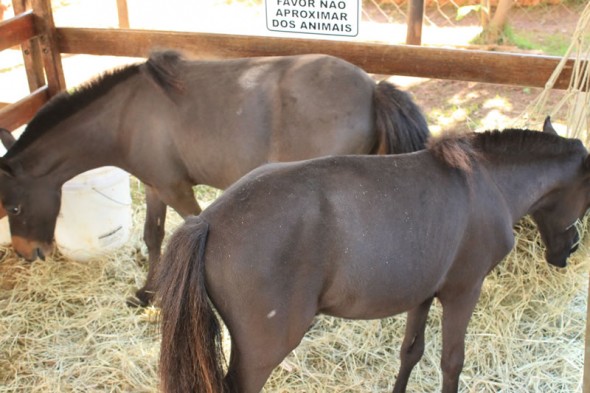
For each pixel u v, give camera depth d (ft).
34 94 13.83
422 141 9.64
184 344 6.74
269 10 12.58
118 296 12.12
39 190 10.92
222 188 10.95
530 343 10.82
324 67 9.96
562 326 11.04
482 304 11.48
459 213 7.69
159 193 11.23
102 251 13.16
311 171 7.18
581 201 8.86
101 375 10.33
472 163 7.98
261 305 6.78
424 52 12.13
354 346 10.77
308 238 6.86
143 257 13.30
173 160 10.79
